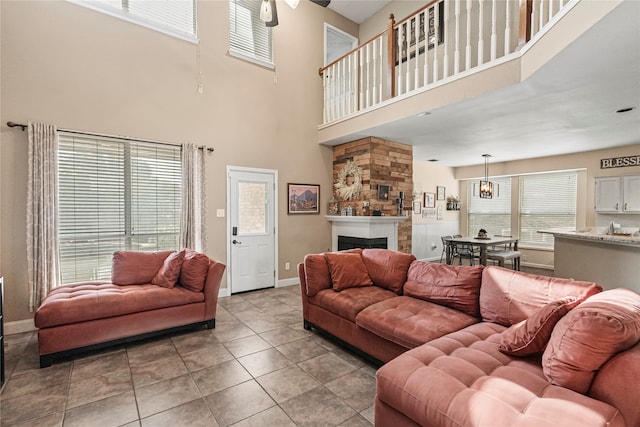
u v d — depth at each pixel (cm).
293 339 303
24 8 319
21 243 318
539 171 686
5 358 262
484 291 232
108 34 364
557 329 145
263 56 502
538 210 714
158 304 299
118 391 214
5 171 310
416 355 169
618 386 118
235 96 462
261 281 492
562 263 442
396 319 229
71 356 266
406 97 390
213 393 212
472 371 150
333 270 316
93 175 358
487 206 818
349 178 541
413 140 523
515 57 288
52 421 184
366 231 501
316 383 225
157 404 200
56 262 326
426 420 135
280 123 511
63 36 338
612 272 367
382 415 159
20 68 316
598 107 353
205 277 331
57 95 334
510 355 169
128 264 332
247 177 475
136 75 381
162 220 405
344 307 271
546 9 287
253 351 277
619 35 209
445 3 351
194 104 425
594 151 604
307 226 546
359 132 470
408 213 562
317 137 558
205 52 435
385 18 570
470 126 432
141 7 396
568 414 113
